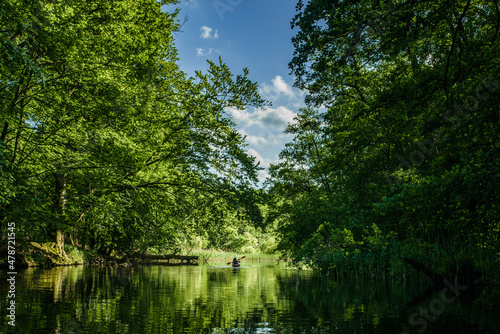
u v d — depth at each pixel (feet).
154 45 46.03
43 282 29.91
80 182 42.37
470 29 35.06
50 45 31.42
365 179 54.95
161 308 18.62
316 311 18.17
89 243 76.23
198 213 45.55
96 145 39.11
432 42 37.83
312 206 57.31
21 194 30.35
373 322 15.29
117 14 39.73
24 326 13.87
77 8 35.91
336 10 24.50
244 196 42.75
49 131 35.65
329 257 43.91
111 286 28.66
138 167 40.73
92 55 34.96
